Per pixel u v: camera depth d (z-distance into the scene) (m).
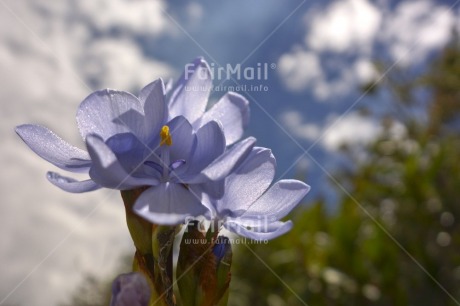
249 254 0.36
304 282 0.33
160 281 0.11
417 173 0.33
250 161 0.11
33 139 0.12
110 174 0.10
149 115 0.11
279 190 0.12
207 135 0.11
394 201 0.34
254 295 0.36
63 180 0.11
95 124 0.11
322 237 0.34
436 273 0.31
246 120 0.13
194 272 0.11
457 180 0.33
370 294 0.31
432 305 0.31
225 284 0.11
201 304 0.11
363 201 0.35
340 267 0.32
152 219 0.10
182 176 0.11
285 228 0.11
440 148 0.34
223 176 0.10
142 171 0.11
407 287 0.32
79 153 0.12
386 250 0.31
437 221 0.33
